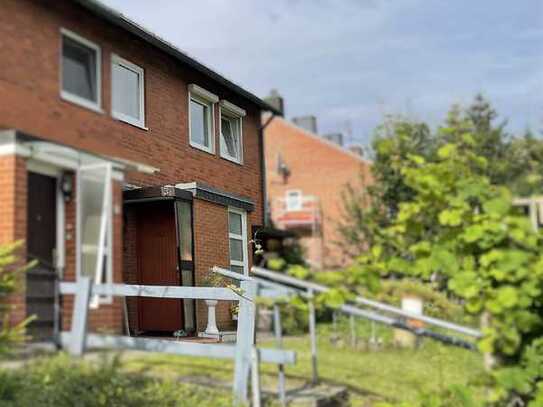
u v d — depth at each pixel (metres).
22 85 6.54
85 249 5.98
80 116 6.98
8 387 5.15
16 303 5.48
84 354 5.53
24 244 5.61
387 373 5.37
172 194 9.55
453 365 5.21
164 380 5.52
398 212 5.51
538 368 5.10
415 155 5.31
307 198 15.76
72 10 7.46
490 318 4.99
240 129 13.24
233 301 9.98
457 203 4.97
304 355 5.65
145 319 9.85
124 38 9.50
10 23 6.59
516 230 4.80
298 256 7.86
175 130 10.91
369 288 5.00
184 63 11.02
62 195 5.96
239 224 11.57
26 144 5.80
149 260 9.98
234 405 5.22
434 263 5.07
